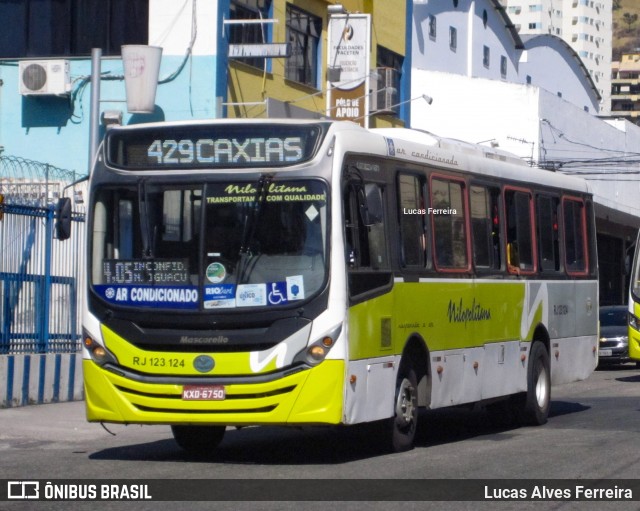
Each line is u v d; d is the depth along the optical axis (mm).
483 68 59219
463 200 14578
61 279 18469
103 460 12570
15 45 25844
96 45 25406
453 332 14008
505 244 15750
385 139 12672
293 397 11125
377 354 12031
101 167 12023
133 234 11758
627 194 55812
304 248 11305
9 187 21391
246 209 11477
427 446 13805
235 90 25219
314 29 29047
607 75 164375
